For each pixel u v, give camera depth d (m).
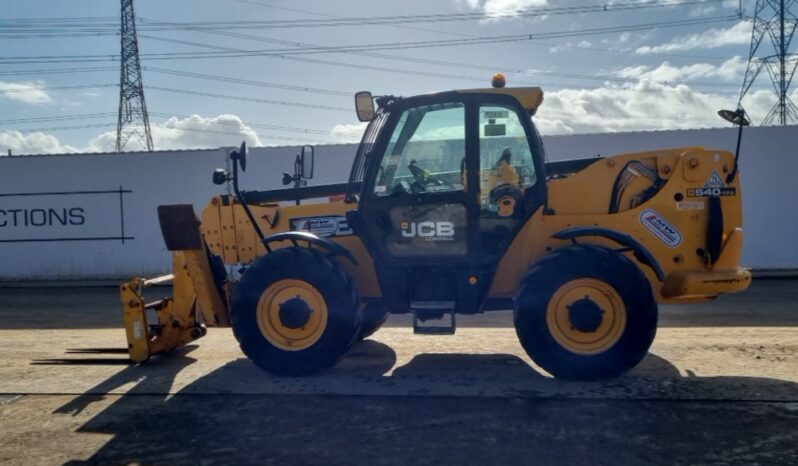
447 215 5.80
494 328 8.10
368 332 7.10
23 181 16.31
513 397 5.13
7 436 4.63
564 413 4.75
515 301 5.53
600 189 5.99
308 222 6.48
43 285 15.42
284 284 5.79
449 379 5.68
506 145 5.78
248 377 5.91
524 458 4.02
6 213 16.39
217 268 6.45
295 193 6.76
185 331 6.86
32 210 16.33
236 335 5.83
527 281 5.50
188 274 6.76
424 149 5.86
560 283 5.42
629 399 5.03
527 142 5.75
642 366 5.97
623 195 5.98
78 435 4.62
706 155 5.85
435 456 4.08
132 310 6.39
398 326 8.38
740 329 7.81
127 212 16.09
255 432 4.56
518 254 5.92
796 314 8.90
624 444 4.19
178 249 6.14
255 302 5.79
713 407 4.82
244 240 6.68
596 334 5.43
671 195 5.86
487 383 5.54
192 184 15.80
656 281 5.90
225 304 6.44
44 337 8.45
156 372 6.19
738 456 3.99
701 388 5.27
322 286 5.70
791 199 14.12
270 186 15.32
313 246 6.21
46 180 16.27
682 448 4.12
